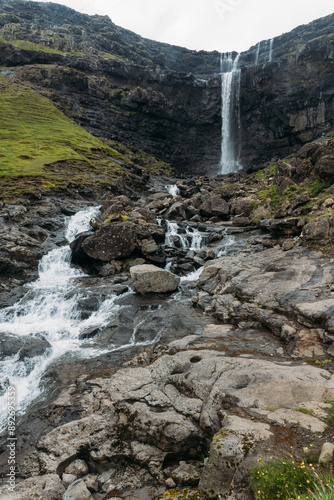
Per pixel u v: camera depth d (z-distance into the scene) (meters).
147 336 12.34
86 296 15.80
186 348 10.42
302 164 25.91
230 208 29.22
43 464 6.73
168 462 6.66
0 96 54.88
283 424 5.98
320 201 19.66
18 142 42.31
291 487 4.41
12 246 19.44
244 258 17.67
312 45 54.06
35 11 96.44
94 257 20.05
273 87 58.50
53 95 60.12
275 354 9.41
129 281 17.81
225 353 9.54
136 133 63.19
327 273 12.84
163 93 67.88
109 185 35.34
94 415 7.83
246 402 6.89
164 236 23.00
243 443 5.38
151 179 49.00
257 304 12.12
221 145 66.19
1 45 65.19
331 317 9.45
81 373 10.34
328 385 7.08
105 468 6.80
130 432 7.15
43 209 26.86
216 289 15.15
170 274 16.39
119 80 68.94
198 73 90.12
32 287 17.42
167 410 7.41
